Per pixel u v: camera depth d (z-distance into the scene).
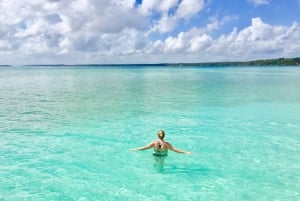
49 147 12.02
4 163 10.27
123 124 16.03
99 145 12.28
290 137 13.48
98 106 22.19
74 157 10.85
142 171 9.59
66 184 8.66
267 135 13.82
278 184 8.67
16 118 17.73
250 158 10.78
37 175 9.27
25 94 31.02
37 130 14.79
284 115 18.52
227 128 15.11
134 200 7.75
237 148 11.90
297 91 32.69
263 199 7.82
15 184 8.66
